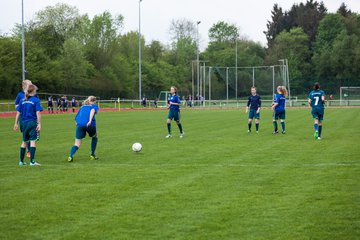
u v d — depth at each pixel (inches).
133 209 313.3
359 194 346.0
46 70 2886.3
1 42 2748.5
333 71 3976.4
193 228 271.1
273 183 391.2
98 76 3336.6
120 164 506.9
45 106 2395.4
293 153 578.2
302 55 4141.2
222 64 4114.2
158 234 261.3
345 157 534.6
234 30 4537.4
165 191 365.4
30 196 353.1
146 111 2095.2
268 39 4909.0
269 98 2851.9
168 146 673.6
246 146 662.5
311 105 751.1
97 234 262.5
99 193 361.4
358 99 2893.7
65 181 410.3
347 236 255.3
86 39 3540.8
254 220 284.8
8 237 259.3
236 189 369.4
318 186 375.9
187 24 4301.2
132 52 3986.2
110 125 1130.0
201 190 367.6
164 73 3784.5
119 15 3604.8
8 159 554.6
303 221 281.6
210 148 644.1
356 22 4247.0
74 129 1015.0
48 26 3294.8
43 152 617.3
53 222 286.0
